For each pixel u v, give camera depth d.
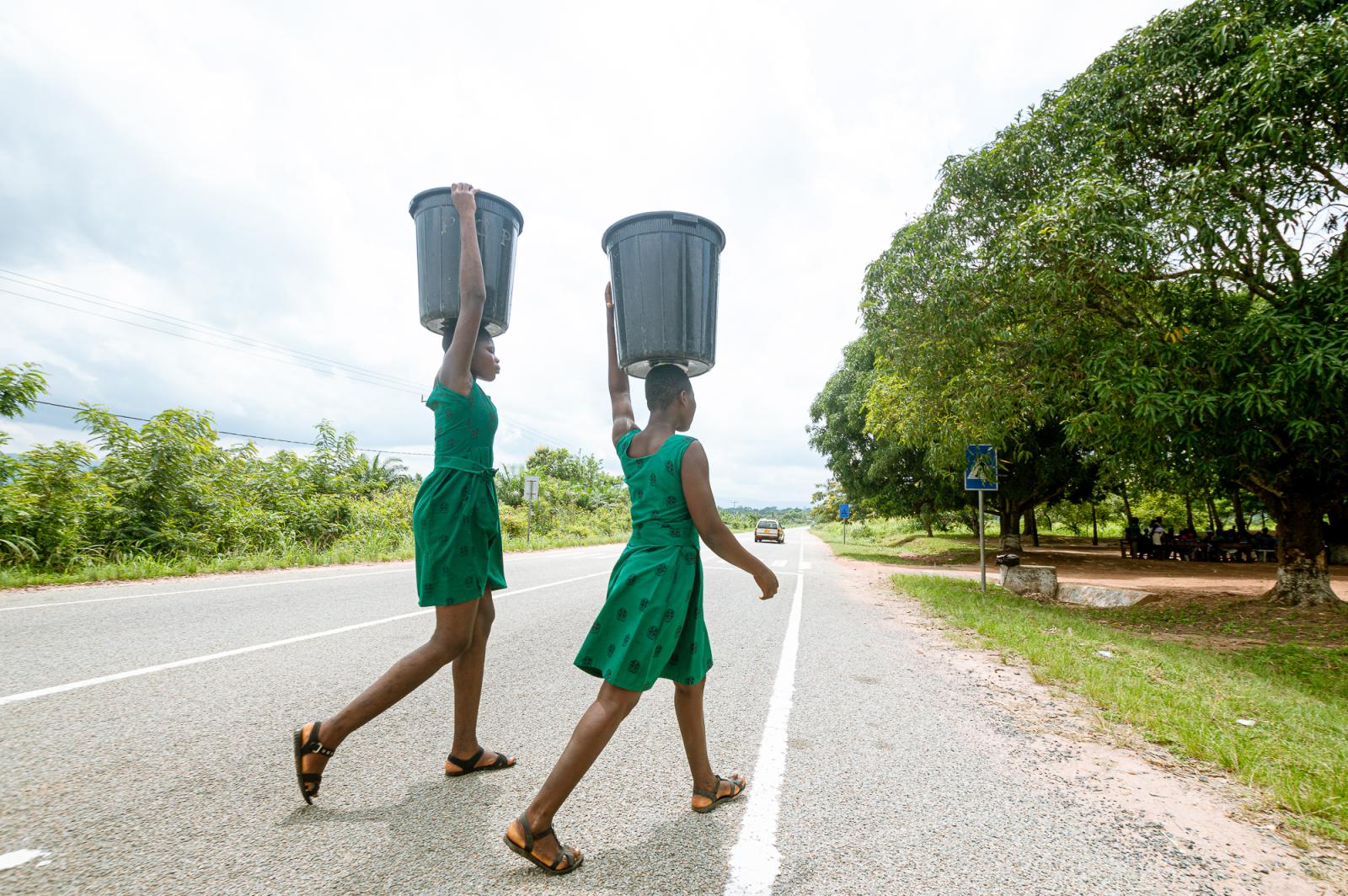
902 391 12.38
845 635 6.56
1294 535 9.45
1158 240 7.30
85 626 5.69
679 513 2.20
